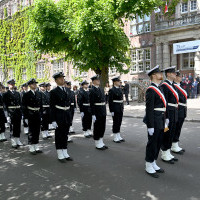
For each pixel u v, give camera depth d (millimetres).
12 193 3998
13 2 33156
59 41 12492
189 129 8398
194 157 5523
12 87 7324
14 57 33344
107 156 5867
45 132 8391
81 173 4793
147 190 3914
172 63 19531
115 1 11617
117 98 7230
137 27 21859
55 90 5773
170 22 18828
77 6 11609
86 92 8367
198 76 17344
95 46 11461
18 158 6004
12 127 7156
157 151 4766
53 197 3795
